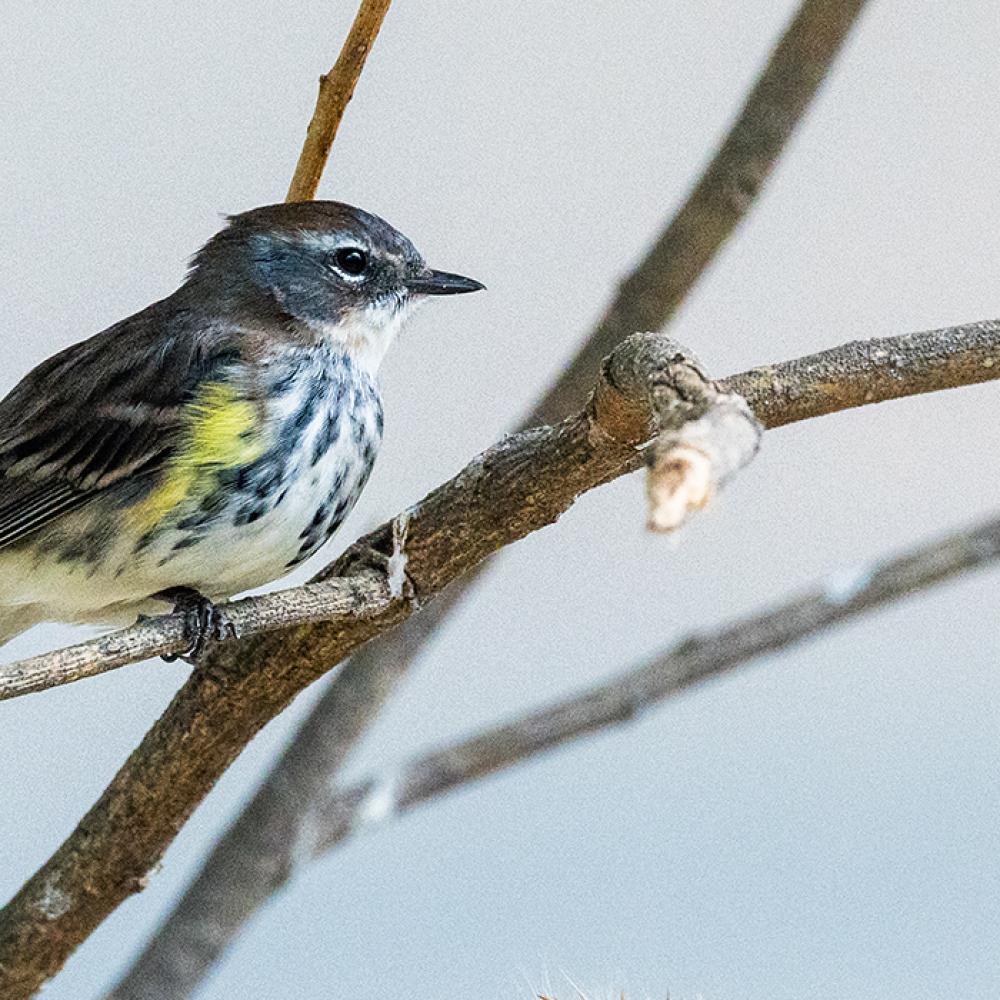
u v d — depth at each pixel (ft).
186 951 10.03
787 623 10.08
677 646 10.09
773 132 10.05
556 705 10.08
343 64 9.96
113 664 9.87
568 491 9.90
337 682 10.06
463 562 9.93
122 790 9.97
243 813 10.05
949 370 9.89
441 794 10.07
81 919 9.98
